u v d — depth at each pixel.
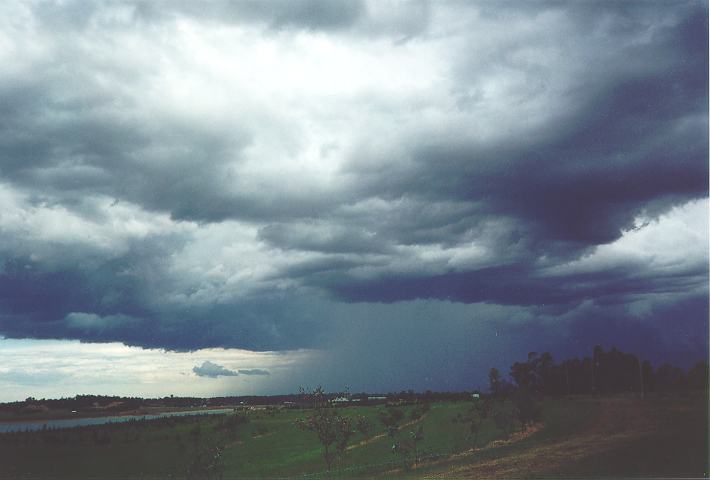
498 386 86.38
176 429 124.81
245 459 84.44
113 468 85.75
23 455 98.38
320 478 59.94
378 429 96.12
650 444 46.91
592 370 88.00
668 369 86.56
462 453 60.28
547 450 50.41
